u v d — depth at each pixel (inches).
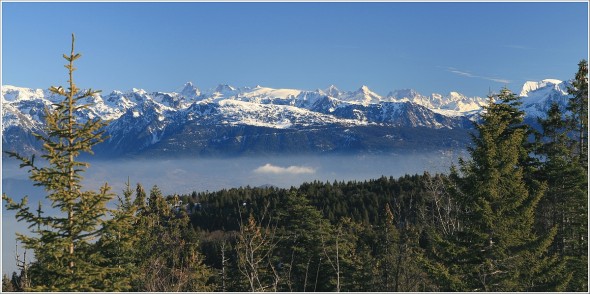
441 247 850.8
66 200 521.3
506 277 789.9
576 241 965.2
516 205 804.0
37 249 517.7
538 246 805.2
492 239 826.2
